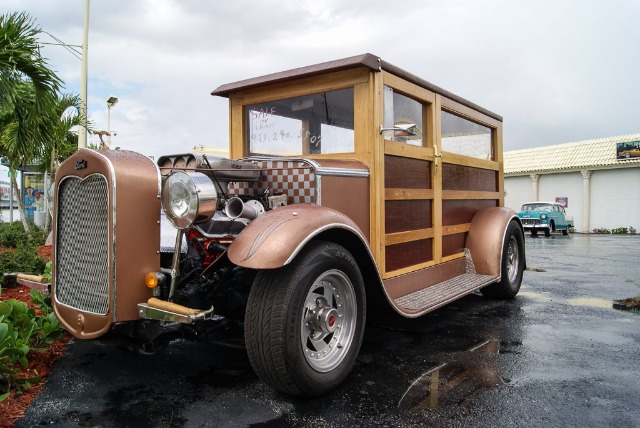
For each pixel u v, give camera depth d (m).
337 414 2.68
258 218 2.92
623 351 3.87
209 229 2.99
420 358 3.67
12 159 7.70
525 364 3.54
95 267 2.83
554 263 10.10
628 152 24.06
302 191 3.41
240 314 3.43
